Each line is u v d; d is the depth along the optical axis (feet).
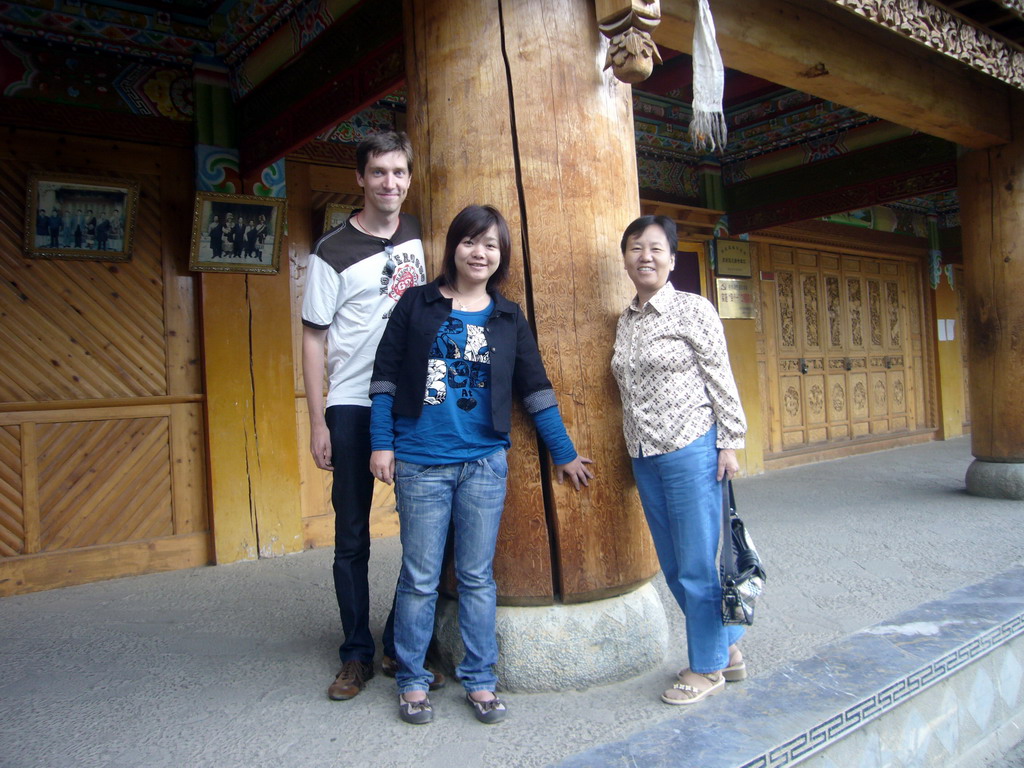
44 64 14.17
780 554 14.34
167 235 15.57
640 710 7.73
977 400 19.81
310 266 8.30
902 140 20.90
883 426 32.63
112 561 14.70
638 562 8.74
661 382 7.80
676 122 23.50
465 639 7.76
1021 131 18.34
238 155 16.02
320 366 8.40
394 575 13.94
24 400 14.11
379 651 9.70
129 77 15.02
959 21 13.70
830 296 30.42
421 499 7.60
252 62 14.94
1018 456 19.17
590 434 8.54
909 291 34.50
